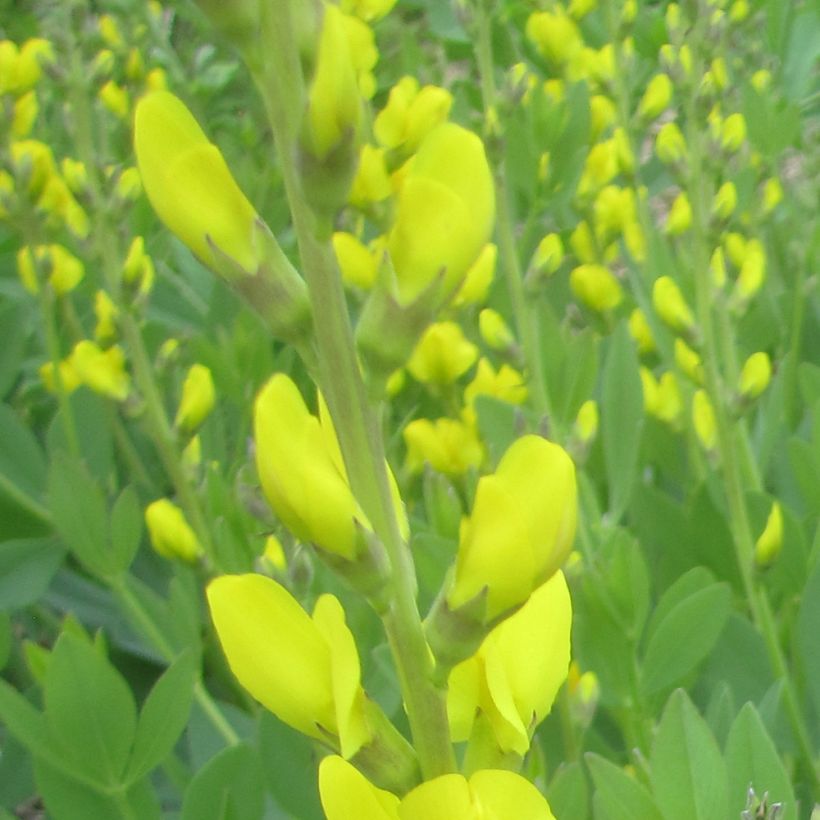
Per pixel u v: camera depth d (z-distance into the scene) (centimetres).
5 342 50
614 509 38
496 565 19
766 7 72
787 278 58
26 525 46
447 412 42
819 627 34
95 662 30
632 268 47
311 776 32
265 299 19
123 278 42
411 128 38
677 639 34
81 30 48
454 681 21
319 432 20
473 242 20
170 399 54
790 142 57
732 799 27
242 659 20
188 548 38
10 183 46
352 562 20
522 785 19
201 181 19
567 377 40
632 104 72
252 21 19
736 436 42
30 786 40
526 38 72
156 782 42
